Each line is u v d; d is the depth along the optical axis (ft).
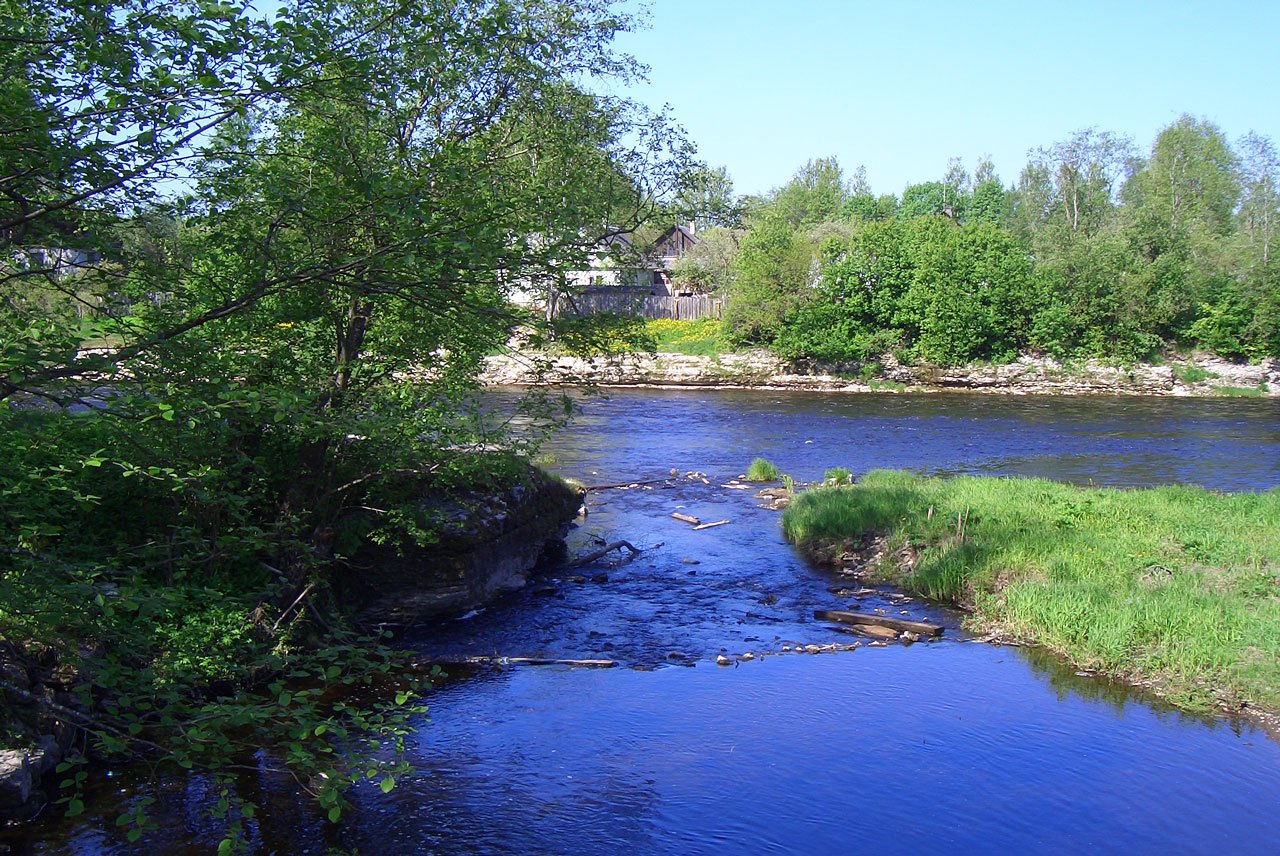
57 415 22.76
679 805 29.68
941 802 30.01
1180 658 41.19
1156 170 263.90
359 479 42.37
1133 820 29.12
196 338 21.57
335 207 23.31
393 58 23.40
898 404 160.76
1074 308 196.65
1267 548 55.77
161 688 23.88
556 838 27.73
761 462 92.48
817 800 30.07
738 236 206.39
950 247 192.95
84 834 26.91
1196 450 111.14
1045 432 126.21
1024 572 52.65
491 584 51.55
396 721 22.44
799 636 46.65
